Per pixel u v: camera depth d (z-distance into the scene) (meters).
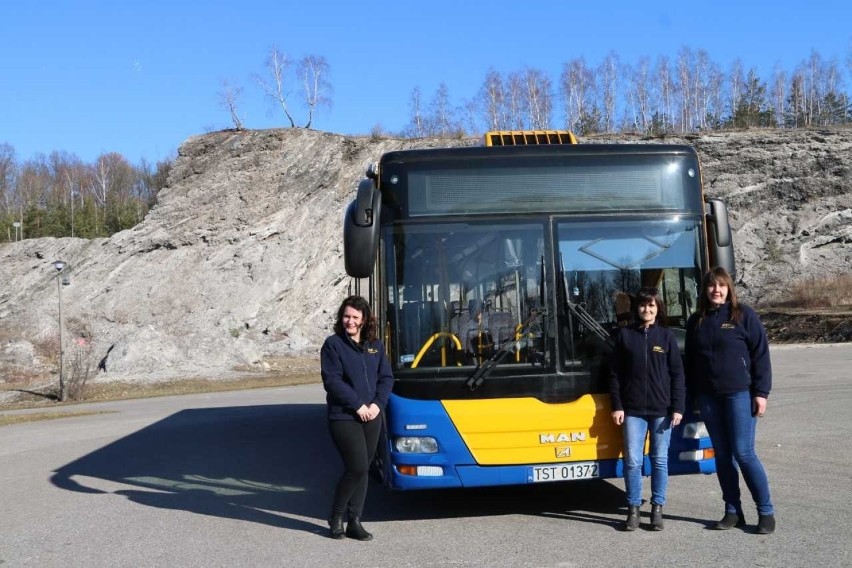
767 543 6.53
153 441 14.54
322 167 51.41
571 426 7.14
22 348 39.88
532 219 7.61
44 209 89.56
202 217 48.84
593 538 6.90
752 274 45.31
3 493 10.20
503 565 6.23
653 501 7.10
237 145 52.59
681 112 70.31
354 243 7.32
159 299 44.84
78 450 13.91
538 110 66.19
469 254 7.53
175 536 7.60
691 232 7.72
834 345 30.56
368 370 7.06
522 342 7.31
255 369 37.47
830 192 48.75
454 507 8.39
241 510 8.62
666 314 7.57
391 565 6.38
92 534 7.82
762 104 70.81
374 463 8.73
